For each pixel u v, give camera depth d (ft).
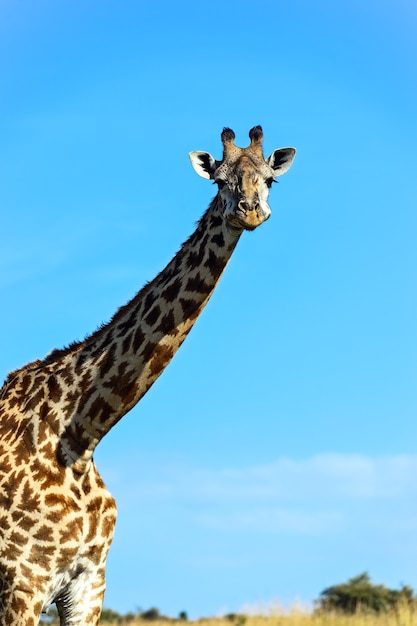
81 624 40.75
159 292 40.93
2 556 39.50
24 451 40.63
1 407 42.11
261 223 38.58
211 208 40.63
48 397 41.37
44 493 39.93
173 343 40.78
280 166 42.55
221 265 40.24
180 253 41.14
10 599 39.29
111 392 40.86
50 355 43.42
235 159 39.83
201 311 40.70
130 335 41.01
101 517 40.98
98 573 41.01
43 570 39.58
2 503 39.83
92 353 41.63
